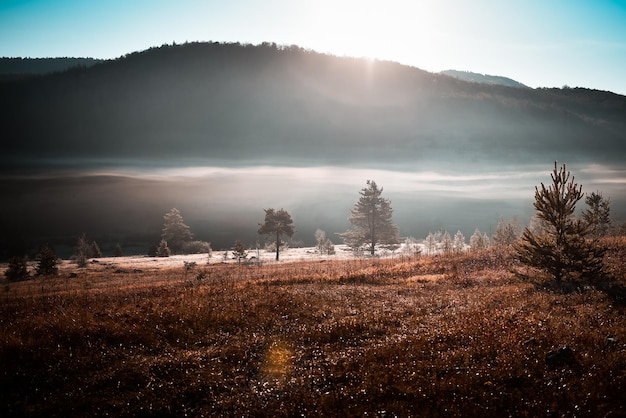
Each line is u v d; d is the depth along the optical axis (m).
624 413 8.19
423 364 10.98
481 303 17.72
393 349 12.20
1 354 12.04
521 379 9.83
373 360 11.61
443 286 24.44
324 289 23.97
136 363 11.93
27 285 48.28
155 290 26.33
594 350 10.80
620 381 9.19
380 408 9.16
